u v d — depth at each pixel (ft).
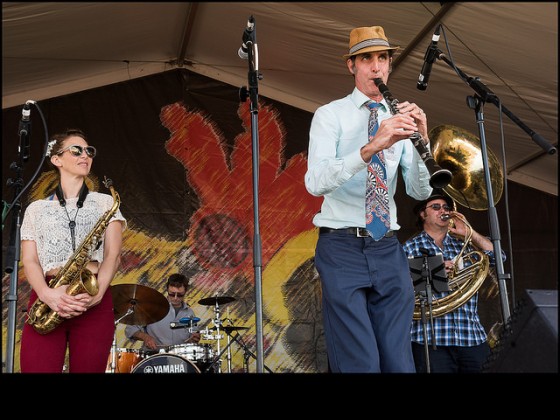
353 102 10.25
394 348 9.22
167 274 22.61
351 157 9.05
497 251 11.57
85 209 11.33
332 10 16.81
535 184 23.81
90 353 10.61
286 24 18.34
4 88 21.49
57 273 11.04
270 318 22.91
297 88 23.17
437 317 15.25
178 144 23.39
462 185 15.57
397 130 8.80
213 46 21.74
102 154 22.84
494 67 17.12
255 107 10.44
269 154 23.76
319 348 22.90
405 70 18.83
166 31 20.72
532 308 6.85
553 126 19.43
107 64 22.07
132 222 22.65
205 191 23.26
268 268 23.15
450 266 15.44
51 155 11.57
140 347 21.97
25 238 11.07
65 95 22.86
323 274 9.48
